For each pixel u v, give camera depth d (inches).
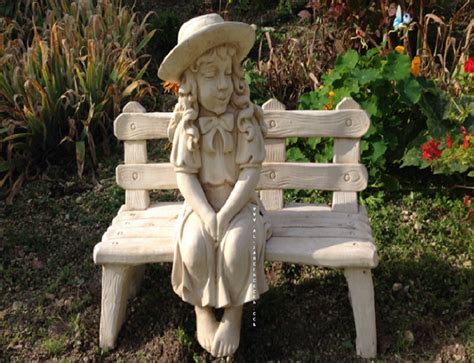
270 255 71.9
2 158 105.7
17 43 113.3
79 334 79.7
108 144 109.6
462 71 104.9
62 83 108.3
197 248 69.6
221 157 70.7
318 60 117.0
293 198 98.2
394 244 89.4
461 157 87.5
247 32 66.6
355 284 72.7
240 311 72.9
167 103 116.4
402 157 98.6
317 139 99.6
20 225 97.3
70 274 88.7
